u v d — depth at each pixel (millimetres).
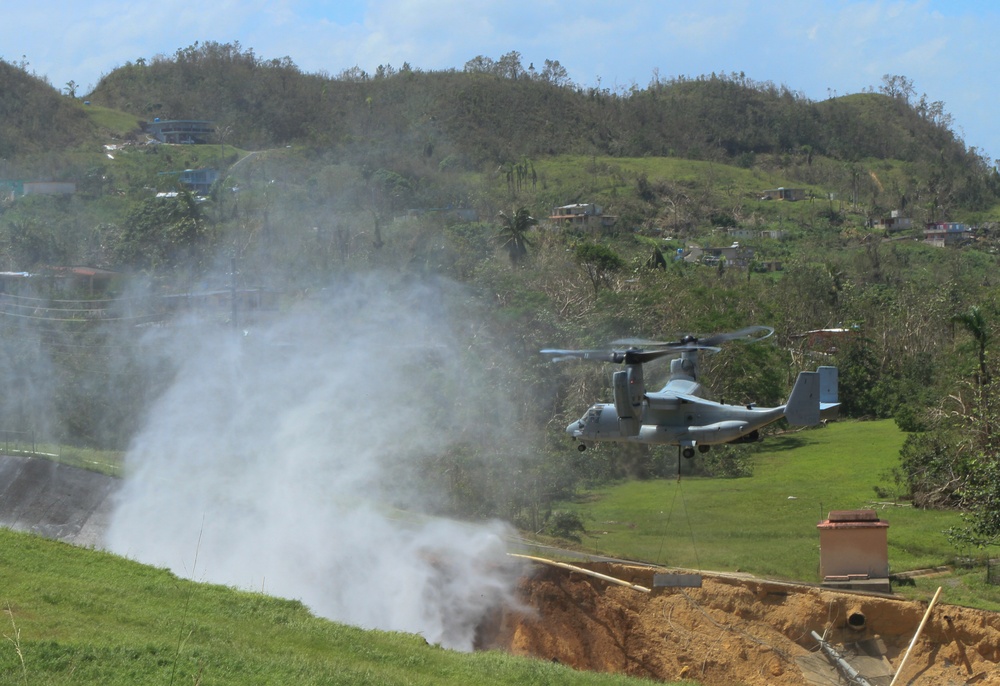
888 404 82688
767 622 32250
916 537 41906
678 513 48406
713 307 81438
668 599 33031
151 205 98375
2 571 23125
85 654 18219
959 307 91562
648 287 81875
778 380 75875
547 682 21516
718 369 71000
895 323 92375
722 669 31391
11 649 17938
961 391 59562
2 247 90500
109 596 22641
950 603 31328
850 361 87062
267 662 19250
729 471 60781
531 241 101562
